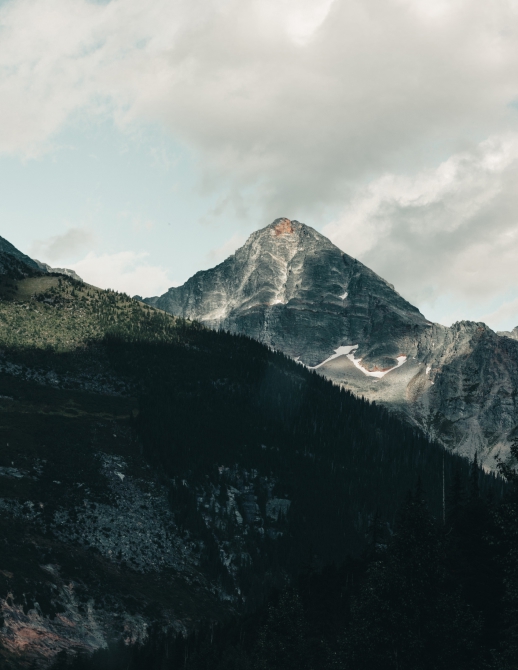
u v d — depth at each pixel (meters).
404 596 80.75
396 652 79.31
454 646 79.31
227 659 134.88
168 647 169.12
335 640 124.94
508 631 73.62
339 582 150.12
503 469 76.25
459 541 104.31
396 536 84.94
